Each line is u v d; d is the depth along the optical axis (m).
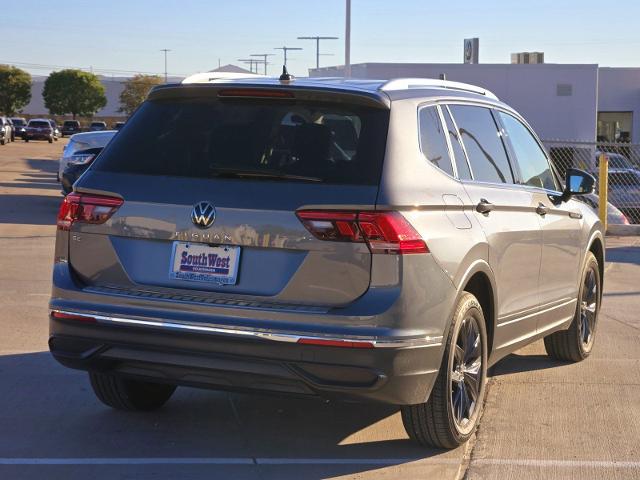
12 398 6.13
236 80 5.25
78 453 5.16
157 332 4.76
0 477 4.77
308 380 4.59
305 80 5.25
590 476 5.01
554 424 5.93
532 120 32.84
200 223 4.75
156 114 5.21
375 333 4.53
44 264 11.81
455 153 5.48
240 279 4.70
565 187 6.88
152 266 4.87
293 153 4.80
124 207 4.93
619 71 45.38
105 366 5.03
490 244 5.49
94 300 4.93
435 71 31.72
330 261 4.59
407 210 4.71
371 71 31.38
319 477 4.89
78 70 134.75
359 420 5.89
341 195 4.61
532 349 8.10
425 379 4.82
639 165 29.58
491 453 5.35
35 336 7.85
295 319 4.57
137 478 4.81
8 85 128.62
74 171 17.53
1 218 17.48
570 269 7.05
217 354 4.68
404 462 5.15
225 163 4.86
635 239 17.08
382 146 4.78
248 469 4.99
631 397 6.58
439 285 4.85
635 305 10.18
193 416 5.89
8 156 47.81
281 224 4.64
